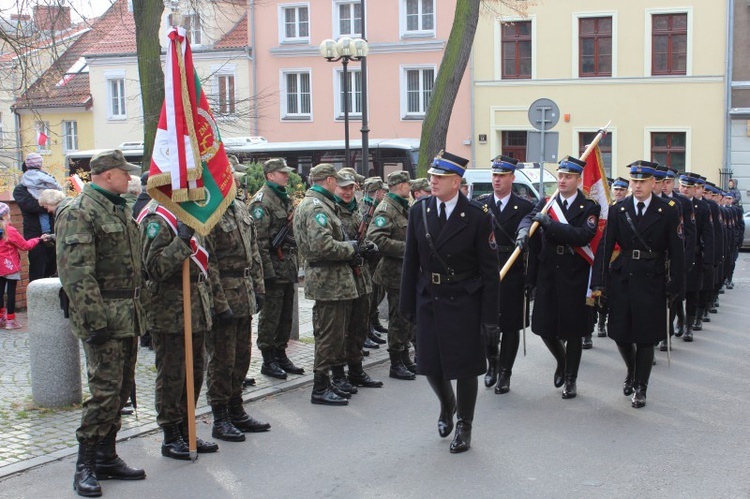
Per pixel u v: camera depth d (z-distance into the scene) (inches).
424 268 246.4
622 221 300.5
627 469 231.3
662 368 364.2
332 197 303.0
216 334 249.9
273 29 1294.3
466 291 241.1
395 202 338.6
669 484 219.5
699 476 225.6
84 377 321.4
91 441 211.0
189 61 227.9
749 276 754.8
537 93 1175.6
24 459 232.4
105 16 608.1
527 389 323.0
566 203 306.8
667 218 295.3
